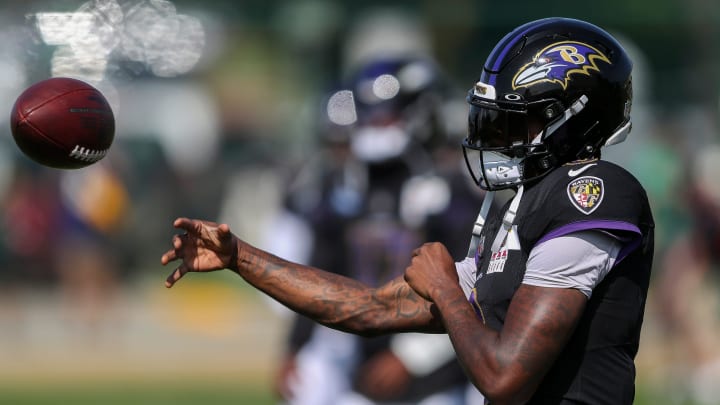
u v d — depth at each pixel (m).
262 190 56.84
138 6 62.22
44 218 52.28
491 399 12.46
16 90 59.28
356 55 65.56
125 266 57.28
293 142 62.09
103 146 14.70
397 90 23.62
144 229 58.19
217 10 66.31
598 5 68.00
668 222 47.41
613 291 12.80
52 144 14.35
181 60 63.81
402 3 68.31
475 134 13.62
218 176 59.53
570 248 12.49
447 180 23.03
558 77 13.18
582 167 13.02
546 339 12.32
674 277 40.97
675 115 59.97
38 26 60.38
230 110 63.91
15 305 51.88
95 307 50.47
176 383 39.69
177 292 55.56
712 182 41.25
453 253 22.64
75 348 47.44
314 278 14.84
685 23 67.12
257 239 56.31
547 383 12.80
